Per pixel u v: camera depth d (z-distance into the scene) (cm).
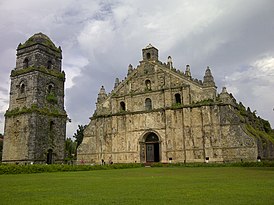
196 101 5612
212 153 5209
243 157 4991
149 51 6419
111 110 6475
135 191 1698
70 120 6481
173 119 5719
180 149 5528
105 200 1405
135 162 5928
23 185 2108
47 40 6525
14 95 6225
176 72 5959
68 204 1320
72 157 8762
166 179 2484
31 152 5538
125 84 6494
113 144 6228
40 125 5784
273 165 4406
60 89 6488
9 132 5997
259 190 1638
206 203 1288
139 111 6103
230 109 5294
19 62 6391
